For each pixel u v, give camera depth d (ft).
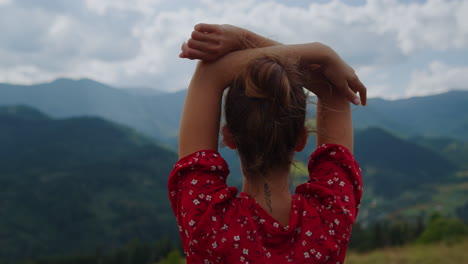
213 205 3.49
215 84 3.84
